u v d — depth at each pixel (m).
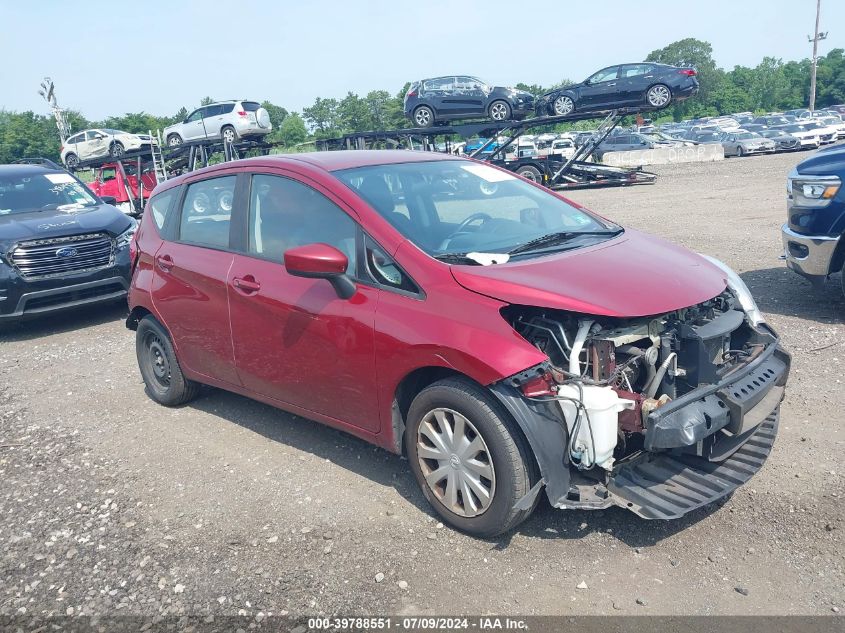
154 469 4.48
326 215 4.02
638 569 3.17
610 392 3.10
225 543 3.58
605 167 23.28
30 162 10.93
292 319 4.04
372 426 3.84
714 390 3.22
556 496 3.14
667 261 3.79
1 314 8.12
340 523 3.69
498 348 3.15
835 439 4.21
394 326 3.52
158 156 22.56
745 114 67.88
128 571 3.41
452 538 3.49
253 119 25.28
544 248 3.89
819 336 6.06
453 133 21.84
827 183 6.37
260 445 4.73
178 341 5.12
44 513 4.02
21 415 5.68
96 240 8.66
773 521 3.46
